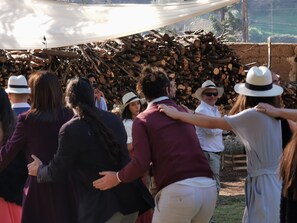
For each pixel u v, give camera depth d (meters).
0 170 5.38
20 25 11.73
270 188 4.88
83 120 4.97
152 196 5.25
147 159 4.87
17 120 5.38
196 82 14.20
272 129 4.88
